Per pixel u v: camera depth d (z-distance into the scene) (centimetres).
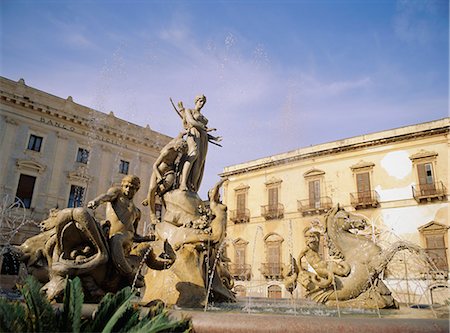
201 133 676
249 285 2622
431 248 2112
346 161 2534
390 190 2327
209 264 522
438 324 267
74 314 270
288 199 2697
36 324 261
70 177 2464
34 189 2308
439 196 2144
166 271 486
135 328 267
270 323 276
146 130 2931
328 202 2492
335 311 457
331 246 546
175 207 589
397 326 265
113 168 2700
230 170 3056
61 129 2492
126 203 488
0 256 1823
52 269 366
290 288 552
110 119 2733
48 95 2453
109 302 282
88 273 378
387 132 2419
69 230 376
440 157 2214
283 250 2591
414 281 1484
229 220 2931
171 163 646
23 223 2195
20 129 2319
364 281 498
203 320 290
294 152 2750
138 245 443
